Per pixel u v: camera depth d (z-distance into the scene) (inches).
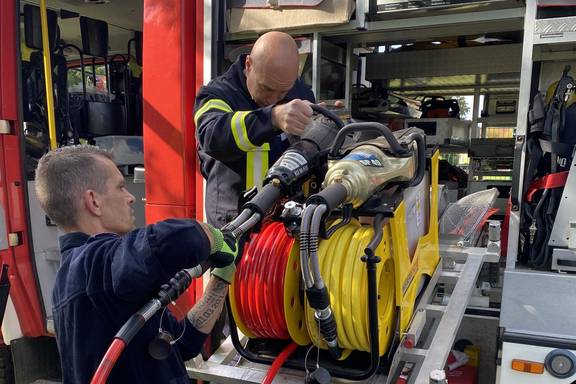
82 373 47.2
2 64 113.4
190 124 105.0
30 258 120.3
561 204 86.7
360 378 60.7
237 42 110.7
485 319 103.9
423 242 77.7
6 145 115.2
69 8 148.9
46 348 127.7
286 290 60.3
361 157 59.1
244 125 62.7
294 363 66.0
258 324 65.6
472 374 102.3
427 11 99.5
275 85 76.9
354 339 60.1
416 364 65.3
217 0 104.7
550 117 88.4
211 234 45.3
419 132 70.4
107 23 162.2
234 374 68.4
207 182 86.7
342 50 126.7
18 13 115.4
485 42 155.6
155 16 105.1
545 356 82.1
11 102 115.4
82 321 46.6
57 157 49.8
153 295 44.2
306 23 103.7
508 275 85.7
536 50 95.9
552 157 87.7
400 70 166.2
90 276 44.6
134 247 41.4
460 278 84.4
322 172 64.5
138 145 149.1
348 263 58.2
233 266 55.9
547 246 88.1
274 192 55.9
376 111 168.1
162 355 44.3
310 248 51.1
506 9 94.7
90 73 176.6
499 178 166.9
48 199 49.5
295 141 68.1
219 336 85.1
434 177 82.3
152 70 106.3
